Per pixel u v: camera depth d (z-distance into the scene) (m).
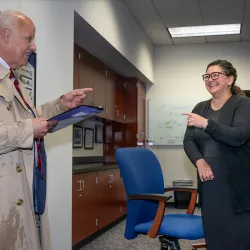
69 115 1.28
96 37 3.46
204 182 1.88
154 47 6.06
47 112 1.52
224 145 1.86
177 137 5.93
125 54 4.23
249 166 1.82
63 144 2.70
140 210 2.14
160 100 6.01
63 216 2.68
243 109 1.85
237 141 1.76
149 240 3.72
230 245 1.79
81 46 3.75
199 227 2.02
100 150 5.12
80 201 3.31
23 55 1.32
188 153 2.02
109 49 3.87
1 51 1.28
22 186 1.25
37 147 1.32
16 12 1.31
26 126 1.18
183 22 4.89
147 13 4.55
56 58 2.59
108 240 3.72
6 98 1.22
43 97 2.40
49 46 2.48
